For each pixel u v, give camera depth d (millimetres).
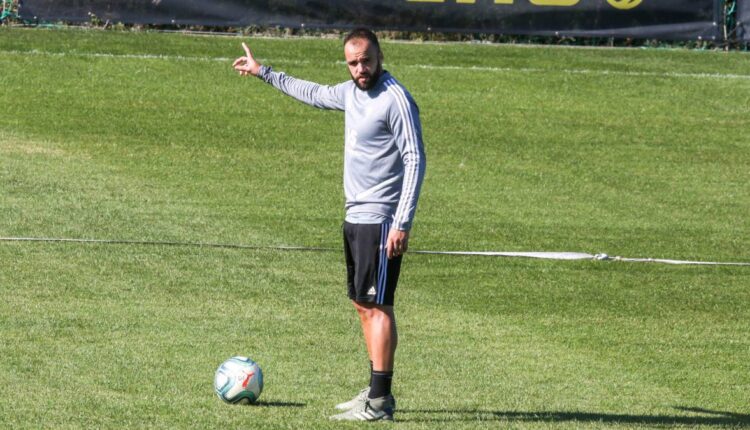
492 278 43281
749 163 65375
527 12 83750
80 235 45656
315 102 26422
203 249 44656
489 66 81875
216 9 82938
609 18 84312
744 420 27312
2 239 44219
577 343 35312
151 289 38844
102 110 68062
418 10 83188
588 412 27250
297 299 38656
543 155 64875
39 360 29781
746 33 88938
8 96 69188
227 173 58031
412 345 33969
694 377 32000
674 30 85312
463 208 54312
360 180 25094
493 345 34531
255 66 26984
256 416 24922
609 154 65688
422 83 77062
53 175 55000
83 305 36375
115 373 28797
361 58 24406
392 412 25391
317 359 31562
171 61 78250
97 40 81875
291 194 55000
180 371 29406
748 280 44688
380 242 24875
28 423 23656
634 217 54312
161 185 54938
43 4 82750
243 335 33844
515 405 27688
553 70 81812
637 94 77812
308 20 83250
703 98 77625
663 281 44031
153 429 23406
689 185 60594
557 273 44438
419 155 24453
